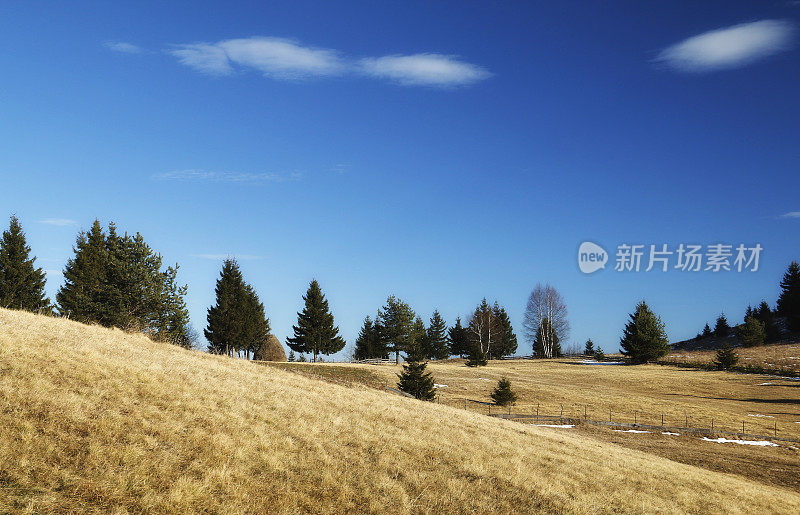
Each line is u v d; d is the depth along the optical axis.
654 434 37.97
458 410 30.11
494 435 21.70
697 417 44.25
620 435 36.62
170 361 20.69
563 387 58.94
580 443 25.25
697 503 16.22
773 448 35.69
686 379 67.69
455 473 14.54
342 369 59.22
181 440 11.77
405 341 87.06
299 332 78.06
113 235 57.81
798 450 35.16
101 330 24.72
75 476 8.91
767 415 47.16
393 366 73.94
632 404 49.28
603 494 15.27
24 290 50.06
